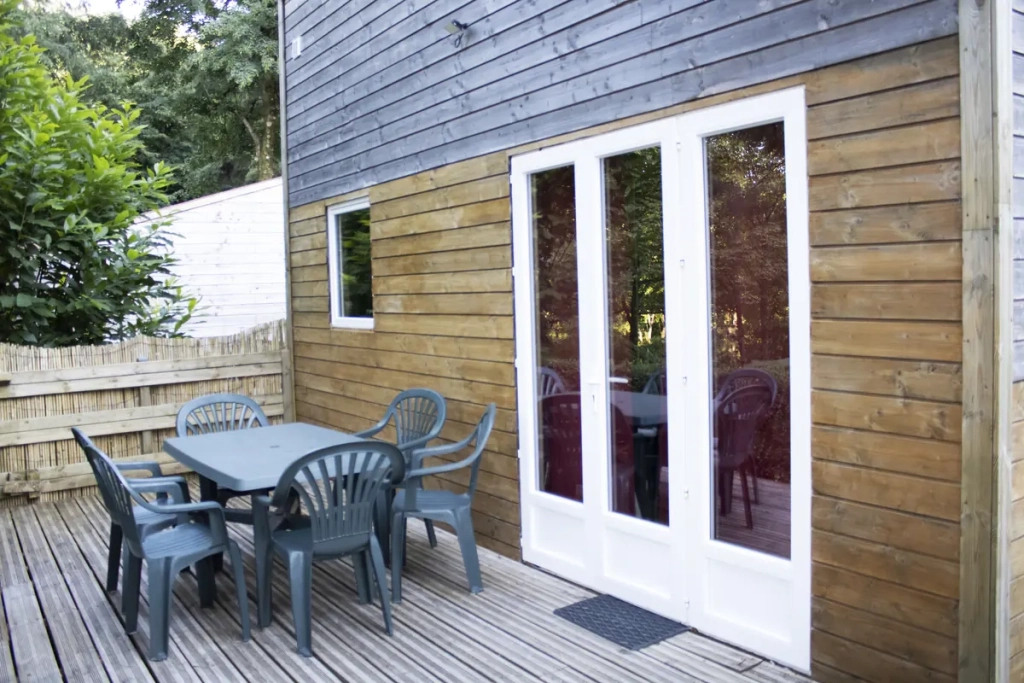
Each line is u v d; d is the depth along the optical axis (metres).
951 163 2.32
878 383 2.54
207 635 3.37
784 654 2.88
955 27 2.29
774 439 2.89
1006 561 2.27
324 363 6.23
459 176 4.44
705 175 3.09
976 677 2.30
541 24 3.81
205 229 9.48
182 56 17.33
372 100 5.27
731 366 3.04
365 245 5.61
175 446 3.98
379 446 3.25
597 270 3.57
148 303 7.11
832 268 2.65
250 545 4.64
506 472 4.22
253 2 16.41
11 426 5.75
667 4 3.18
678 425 3.23
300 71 6.32
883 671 2.56
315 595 3.79
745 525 3.02
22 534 4.99
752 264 2.94
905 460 2.48
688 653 3.02
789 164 2.76
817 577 2.75
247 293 9.74
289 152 6.61
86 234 6.43
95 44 17.72
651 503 3.40
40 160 6.12
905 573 2.49
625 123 3.38
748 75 2.88
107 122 6.97
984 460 2.26
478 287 4.33
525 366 4.02
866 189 2.54
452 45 4.44
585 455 3.69
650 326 3.35
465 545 3.75
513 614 3.48
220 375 6.59
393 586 3.64
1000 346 2.22
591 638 3.20
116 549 3.88
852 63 2.56
